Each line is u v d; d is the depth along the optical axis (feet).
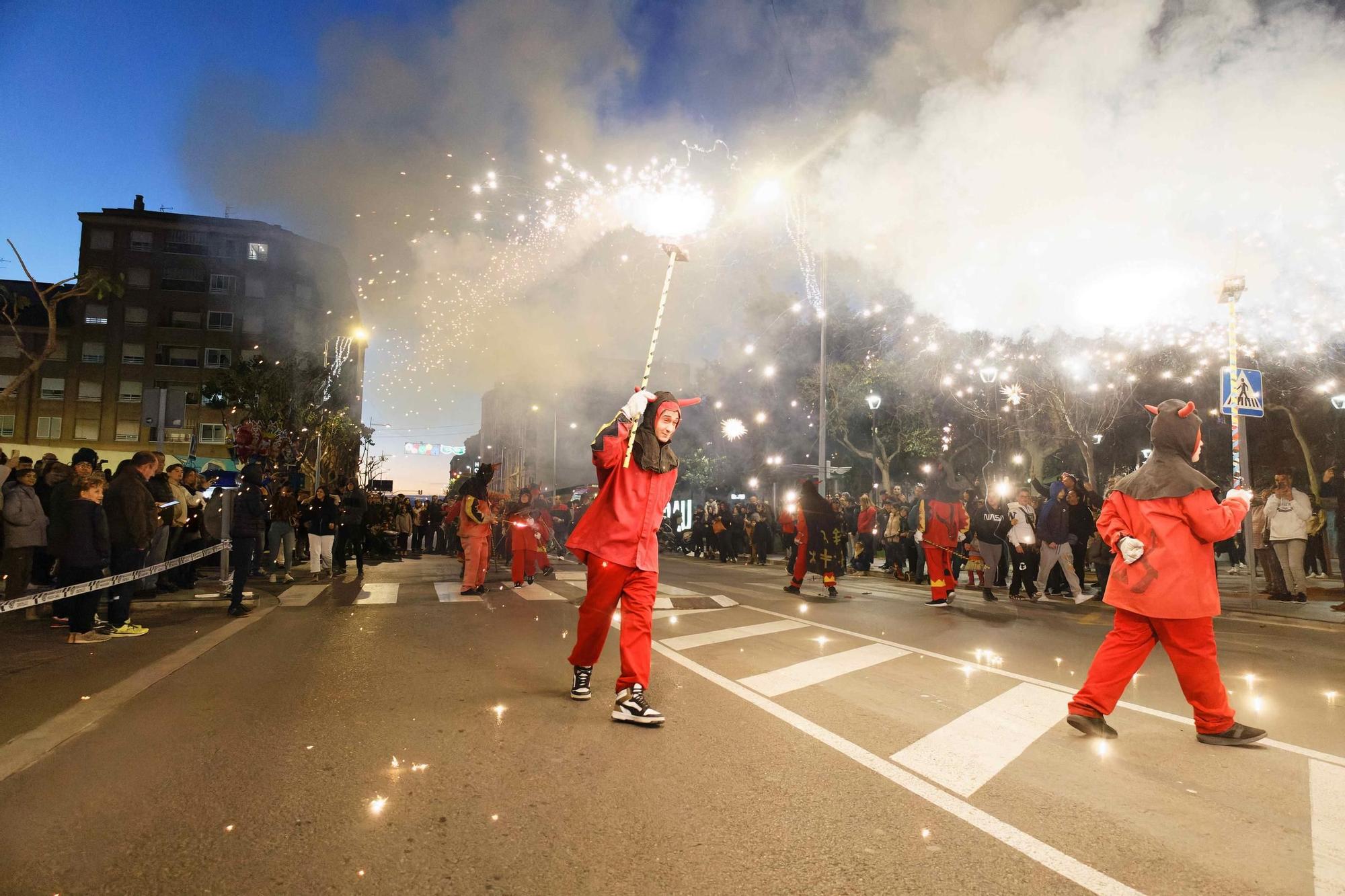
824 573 38.88
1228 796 11.32
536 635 24.66
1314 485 68.44
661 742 13.48
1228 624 30.71
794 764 12.46
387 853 9.16
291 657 20.88
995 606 35.76
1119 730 14.71
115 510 24.77
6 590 28.71
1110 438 94.84
